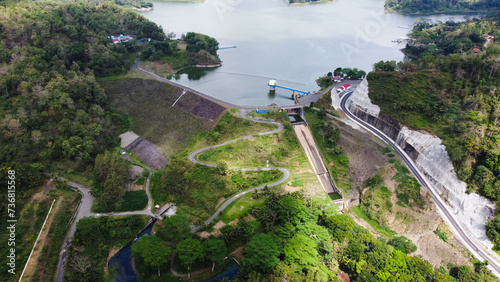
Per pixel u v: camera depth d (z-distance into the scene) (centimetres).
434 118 17862
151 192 16538
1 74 18988
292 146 19150
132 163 18712
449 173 15688
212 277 12456
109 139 19950
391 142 19212
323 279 11219
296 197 15262
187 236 13175
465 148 15538
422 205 15625
